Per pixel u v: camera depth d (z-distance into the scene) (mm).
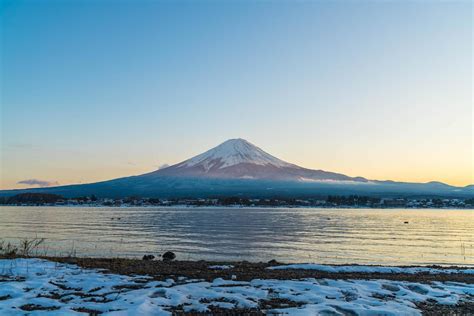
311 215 129250
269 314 8828
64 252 32125
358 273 14742
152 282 11719
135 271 13727
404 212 173875
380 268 15930
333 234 57156
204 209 188250
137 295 10062
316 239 49125
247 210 177375
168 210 171750
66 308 8883
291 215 127250
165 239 47562
